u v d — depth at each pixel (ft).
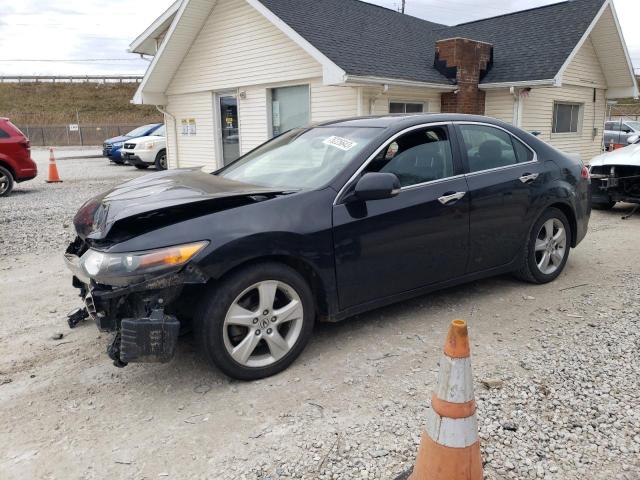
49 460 8.81
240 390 10.84
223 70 45.29
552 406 9.95
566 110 49.37
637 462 8.45
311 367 11.71
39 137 142.00
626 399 10.12
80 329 14.02
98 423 9.82
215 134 47.98
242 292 10.73
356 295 12.37
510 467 8.35
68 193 41.27
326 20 41.16
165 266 9.92
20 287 17.66
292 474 8.34
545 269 16.67
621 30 47.01
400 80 35.37
